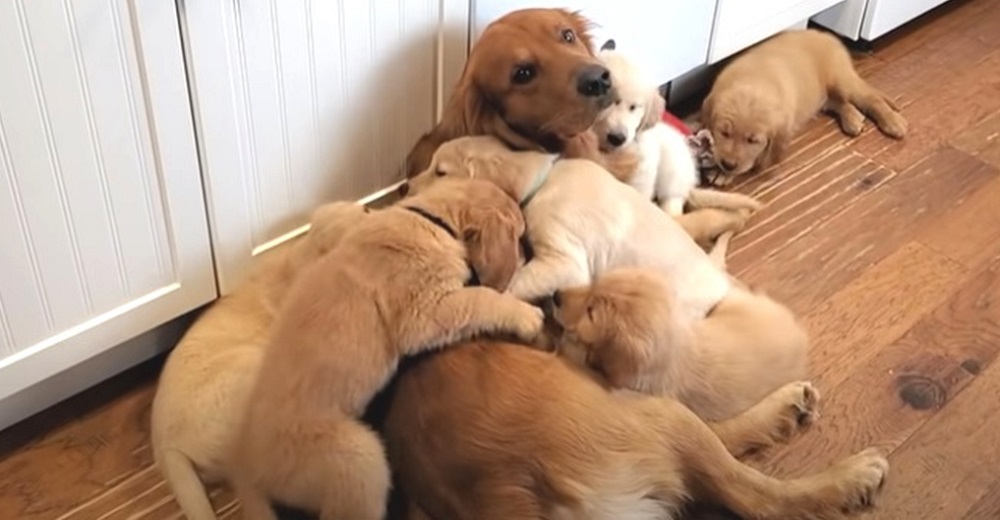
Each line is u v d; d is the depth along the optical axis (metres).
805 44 2.52
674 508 1.54
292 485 1.44
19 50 1.38
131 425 1.74
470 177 1.73
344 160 1.87
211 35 1.56
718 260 2.04
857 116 2.51
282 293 1.69
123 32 1.46
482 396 1.46
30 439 1.71
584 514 1.44
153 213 1.64
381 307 1.49
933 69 2.78
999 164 2.43
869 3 2.73
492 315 1.54
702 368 1.64
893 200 2.30
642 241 1.75
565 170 1.78
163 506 1.63
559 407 1.46
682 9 2.28
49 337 1.62
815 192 2.32
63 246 1.56
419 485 1.49
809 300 2.03
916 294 2.05
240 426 1.49
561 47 1.76
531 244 1.75
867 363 1.89
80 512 1.61
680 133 2.22
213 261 1.77
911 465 1.71
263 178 1.75
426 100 1.94
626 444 1.47
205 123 1.62
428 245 1.53
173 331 1.84
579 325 1.54
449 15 1.87
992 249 2.17
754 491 1.54
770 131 2.28
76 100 1.46
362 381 1.47
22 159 1.45
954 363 1.90
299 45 1.68
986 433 1.78
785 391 1.72
